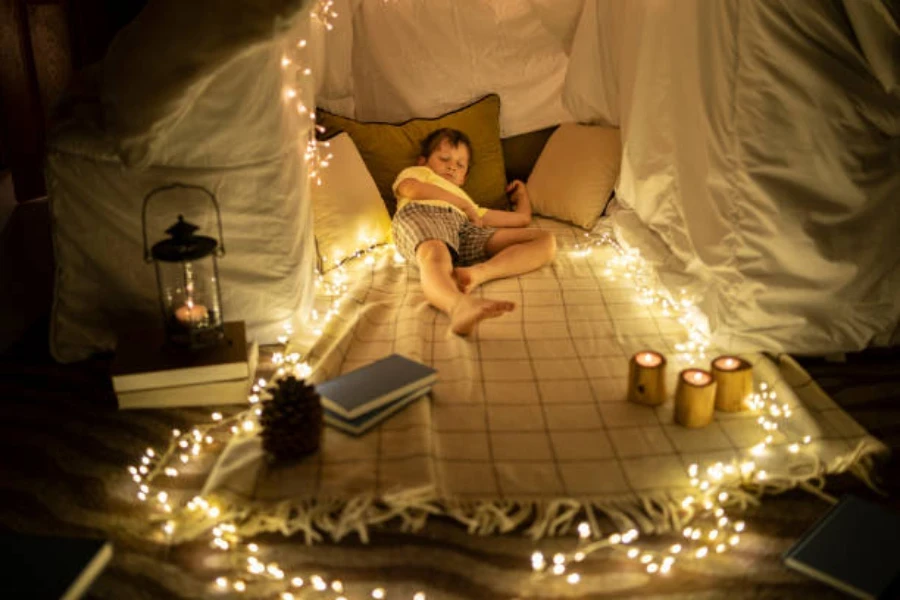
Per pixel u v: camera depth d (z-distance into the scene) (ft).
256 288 7.72
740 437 6.39
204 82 6.64
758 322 7.51
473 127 10.83
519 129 11.46
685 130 8.34
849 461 6.12
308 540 5.47
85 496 5.91
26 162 8.91
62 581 4.77
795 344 7.54
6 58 8.60
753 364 7.34
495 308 7.71
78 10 9.61
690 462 6.10
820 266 7.33
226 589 5.09
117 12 10.34
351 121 10.48
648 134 9.00
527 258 9.18
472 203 9.98
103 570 5.21
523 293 8.82
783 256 7.39
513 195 10.98
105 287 7.60
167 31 6.56
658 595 5.06
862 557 5.24
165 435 6.64
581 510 5.73
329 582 5.13
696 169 8.21
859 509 5.65
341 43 10.77
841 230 7.35
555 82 11.34
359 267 9.43
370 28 10.84
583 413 6.70
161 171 7.18
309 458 6.05
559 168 10.74
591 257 9.70
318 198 9.32
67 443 6.49
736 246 7.55
